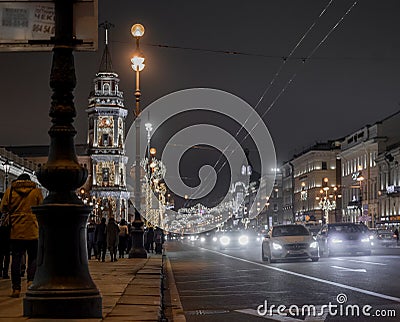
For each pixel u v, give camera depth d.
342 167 117.06
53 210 8.89
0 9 9.26
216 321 12.04
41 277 8.97
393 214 89.56
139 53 35.47
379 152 97.75
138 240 36.47
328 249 36.44
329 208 114.69
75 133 9.34
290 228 33.34
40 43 9.27
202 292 17.94
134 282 17.81
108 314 10.25
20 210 12.98
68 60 9.30
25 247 13.04
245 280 21.44
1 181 66.94
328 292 16.41
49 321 8.56
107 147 138.62
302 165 141.88
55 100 9.31
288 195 155.88
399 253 40.34
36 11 9.29
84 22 9.30
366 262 29.27
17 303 11.66
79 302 8.85
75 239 9.02
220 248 63.19
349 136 113.25
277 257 31.41
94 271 23.12
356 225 38.62
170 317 12.78
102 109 139.12
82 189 123.62
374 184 98.81
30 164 84.94
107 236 32.00
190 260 38.28
